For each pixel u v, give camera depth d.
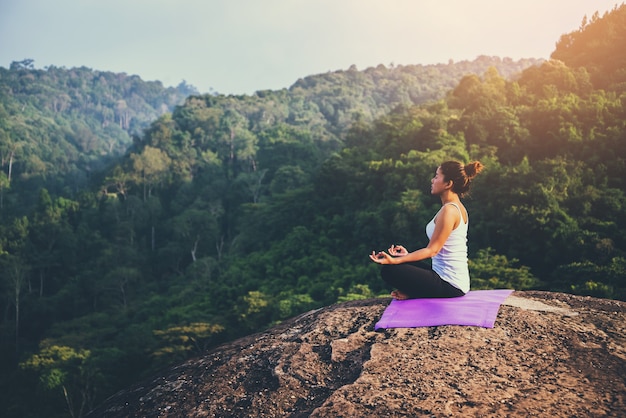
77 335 39.66
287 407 3.54
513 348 3.73
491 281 26.17
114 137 182.75
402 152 47.34
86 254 64.00
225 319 34.75
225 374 4.05
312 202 50.19
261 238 53.22
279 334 4.47
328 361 3.87
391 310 4.30
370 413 3.24
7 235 64.38
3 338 50.06
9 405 32.25
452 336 3.87
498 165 35.94
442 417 3.11
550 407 3.12
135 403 4.07
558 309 4.29
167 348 30.84
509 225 30.80
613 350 3.67
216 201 70.19
